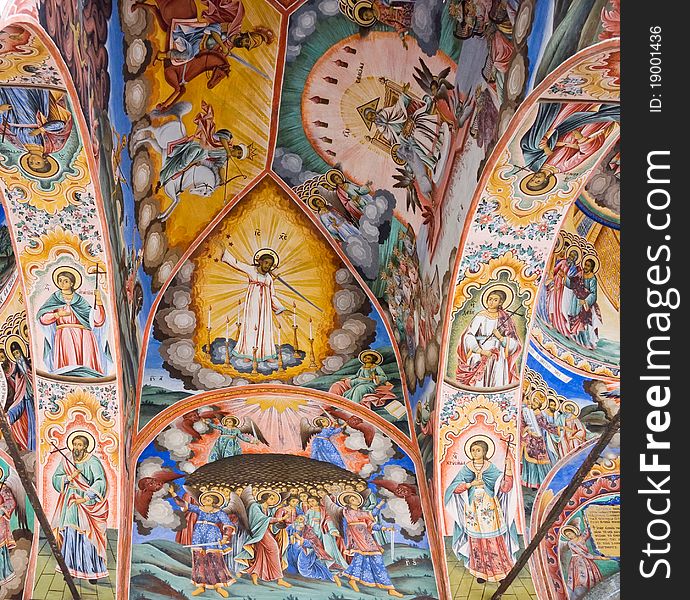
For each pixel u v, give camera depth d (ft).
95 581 27.91
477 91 28.07
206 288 33.88
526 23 25.54
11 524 28.25
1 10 19.04
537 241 29.04
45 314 28.84
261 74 31.40
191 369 33.19
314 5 29.96
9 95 24.31
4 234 27.94
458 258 29.17
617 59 23.59
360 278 34.22
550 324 32.81
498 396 30.83
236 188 33.35
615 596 29.25
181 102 31.24
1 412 23.17
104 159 27.71
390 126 31.76
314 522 30.01
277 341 33.94
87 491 29.01
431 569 29.19
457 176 29.40
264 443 31.91
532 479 30.83
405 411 32.81
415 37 29.84
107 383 29.40
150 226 32.27
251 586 28.43
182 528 29.45
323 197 33.63
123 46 28.84
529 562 29.43
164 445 31.45
